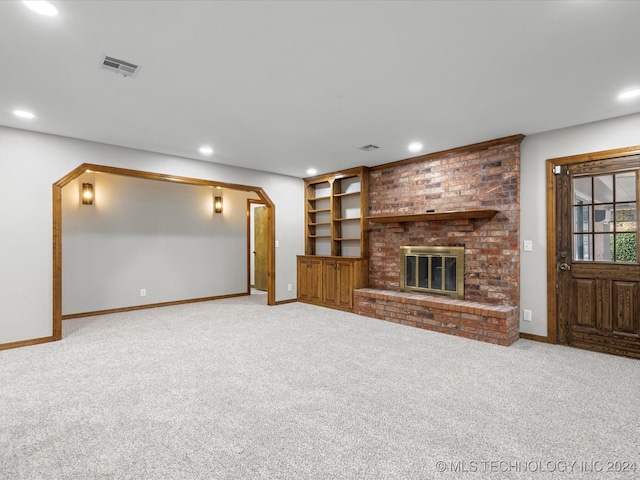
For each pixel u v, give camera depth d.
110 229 5.50
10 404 2.38
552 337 3.79
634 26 1.96
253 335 4.10
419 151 4.69
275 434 2.02
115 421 2.16
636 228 3.34
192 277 6.45
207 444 1.92
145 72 2.52
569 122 3.56
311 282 6.16
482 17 1.89
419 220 4.81
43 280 3.85
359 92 2.86
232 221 7.08
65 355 3.39
